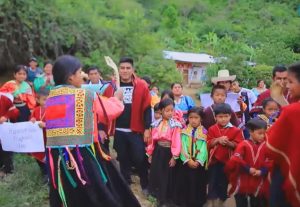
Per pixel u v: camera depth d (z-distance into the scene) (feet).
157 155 17.62
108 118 12.48
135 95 17.93
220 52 65.62
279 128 10.12
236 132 16.58
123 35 65.51
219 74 22.02
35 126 19.04
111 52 62.49
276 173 10.44
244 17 121.08
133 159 18.19
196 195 17.24
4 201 16.52
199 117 17.29
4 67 54.75
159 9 121.19
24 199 17.11
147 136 17.93
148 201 18.49
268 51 66.54
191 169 17.12
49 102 12.09
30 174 19.69
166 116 17.54
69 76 12.19
